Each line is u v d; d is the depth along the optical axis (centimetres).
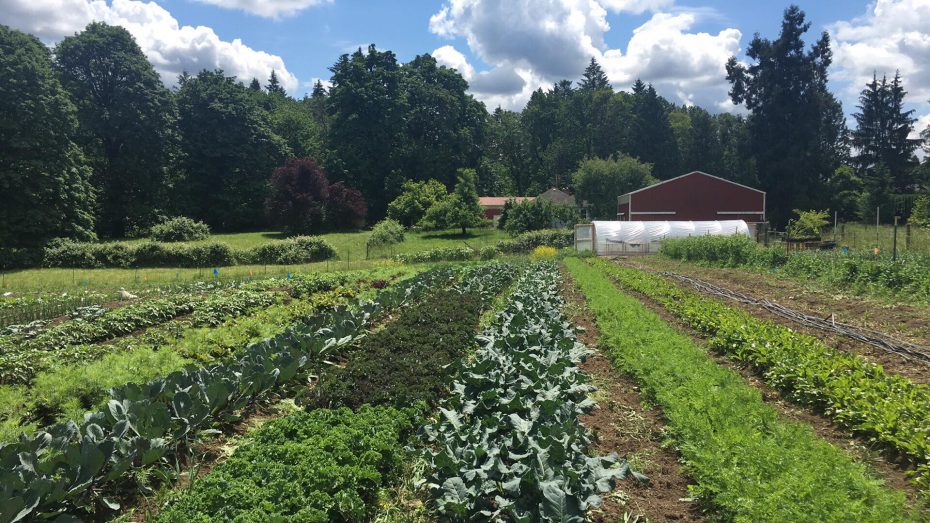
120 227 5859
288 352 973
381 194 7975
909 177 7681
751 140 6931
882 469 630
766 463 561
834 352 975
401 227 5628
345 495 559
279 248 3978
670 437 723
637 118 9281
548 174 10600
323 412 752
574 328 1356
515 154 11025
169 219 5984
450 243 5447
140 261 3709
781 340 1006
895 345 1055
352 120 7812
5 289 2598
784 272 2206
